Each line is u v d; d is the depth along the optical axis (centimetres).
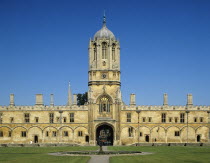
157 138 13950
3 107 13938
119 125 13788
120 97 13988
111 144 14250
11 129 13825
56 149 10344
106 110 13950
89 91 14025
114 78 14138
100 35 14500
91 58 14375
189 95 14538
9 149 10319
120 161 6344
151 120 14012
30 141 13825
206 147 11312
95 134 13788
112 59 14350
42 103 14425
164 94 14338
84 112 13962
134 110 13975
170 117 14062
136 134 13888
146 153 8325
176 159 6700
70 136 13862
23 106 13962
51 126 13900
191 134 14050
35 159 6750
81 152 8581
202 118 14138
